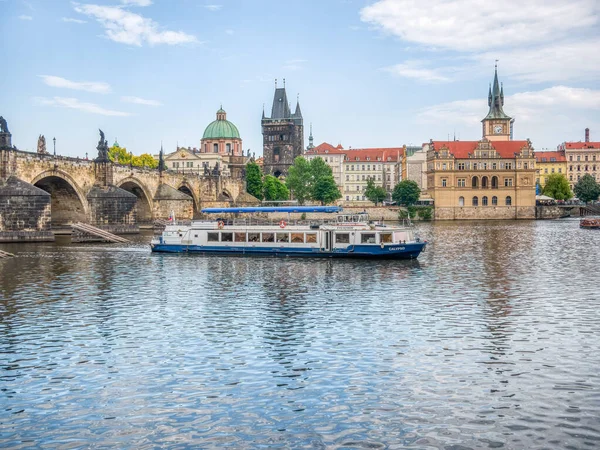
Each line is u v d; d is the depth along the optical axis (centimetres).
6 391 2630
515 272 6062
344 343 3303
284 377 2767
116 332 3581
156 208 14512
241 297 4700
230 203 19200
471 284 5291
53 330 3634
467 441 2145
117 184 12612
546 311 4109
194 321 3853
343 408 2420
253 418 2339
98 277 5806
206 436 2198
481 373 2802
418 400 2491
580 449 2084
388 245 7325
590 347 3216
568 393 2555
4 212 9675
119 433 2231
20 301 4547
